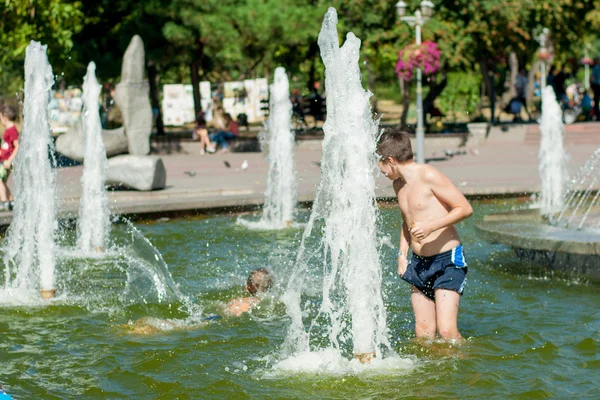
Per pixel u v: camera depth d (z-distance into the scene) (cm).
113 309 1152
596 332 1005
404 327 1021
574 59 6066
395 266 1376
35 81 1393
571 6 4500
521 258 1442
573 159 3156
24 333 1040
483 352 919
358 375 855
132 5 4097
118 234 1792
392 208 1920
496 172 2836
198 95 4347
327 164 916
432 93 4497
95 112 1820
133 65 2861
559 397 789
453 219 880
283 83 2103
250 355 933
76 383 854
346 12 4253
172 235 1762
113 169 2234
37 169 1338
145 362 912
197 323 1073
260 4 3809
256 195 2253
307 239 1706
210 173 2919
